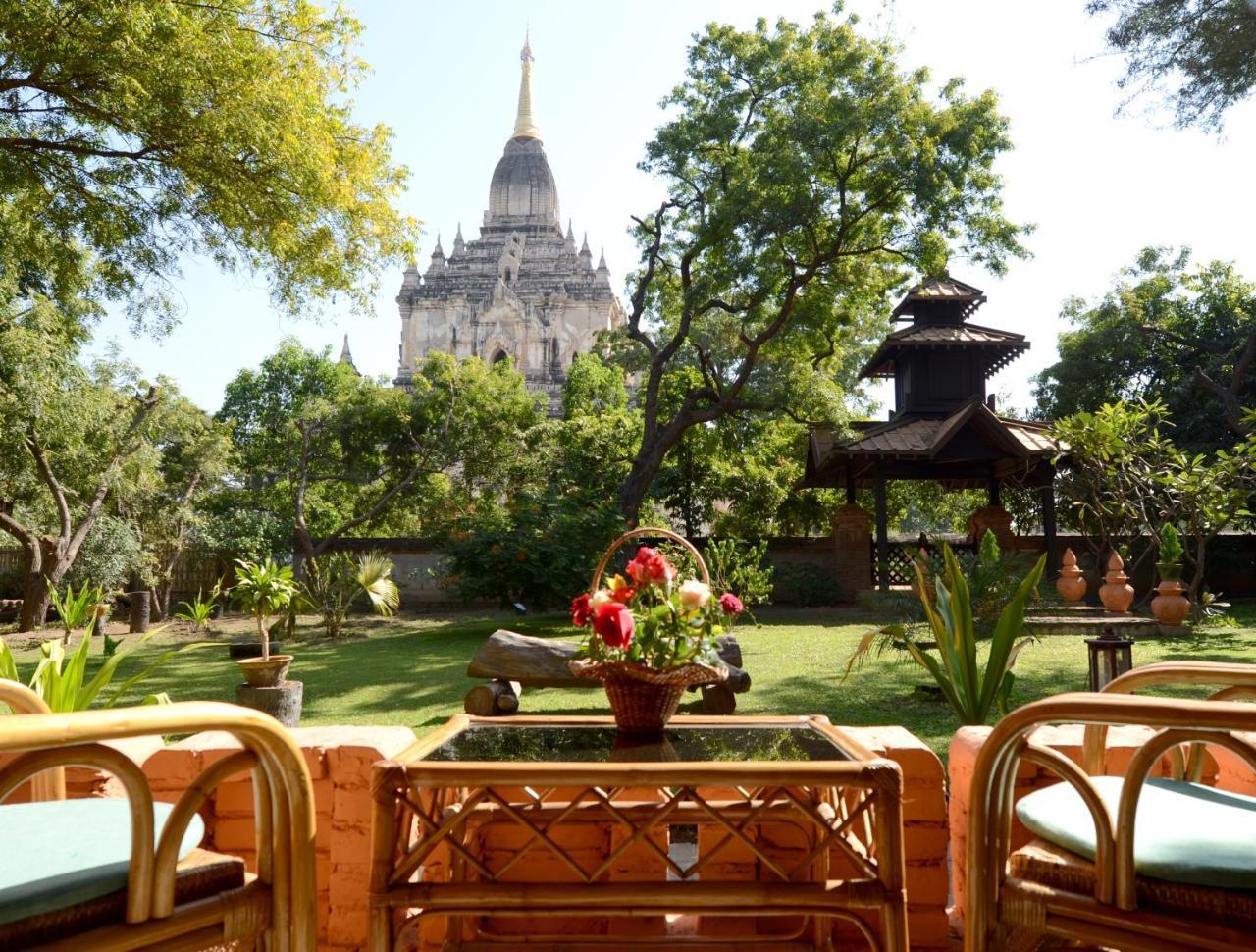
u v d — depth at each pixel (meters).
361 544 21.53
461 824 1.86
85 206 9.70
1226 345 22.84
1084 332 25.84
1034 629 11.18
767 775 1.54
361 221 10.52
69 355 15.01
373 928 1.55
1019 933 1.44
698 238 19.45
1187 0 8.89
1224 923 1.24
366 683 8.88
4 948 1.12
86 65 8.16
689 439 23.58
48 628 16.67
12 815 1.47
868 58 17.94
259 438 29.23
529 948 2.11
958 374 19.36
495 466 25.36
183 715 1.24
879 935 1.56
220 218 9.89
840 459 18.38
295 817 1.41
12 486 16.83
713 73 20.23
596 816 1.87
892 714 6.48
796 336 20.70
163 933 1.24
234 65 8.80
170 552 21.16
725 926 2.31
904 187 17.77
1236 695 1.71
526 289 53.22
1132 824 1.30
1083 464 14.81
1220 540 18.83
